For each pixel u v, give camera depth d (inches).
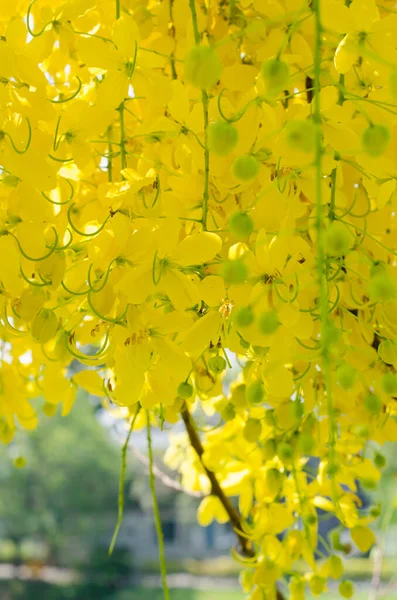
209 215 26.6
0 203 27.1
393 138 25.8
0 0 27.4
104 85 26.3
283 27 28.2
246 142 25.3
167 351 25.7
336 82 26.5
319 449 32.1
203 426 39.2
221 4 29.6
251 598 34.2
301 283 25.1
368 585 259.1
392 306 25.8
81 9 27.0
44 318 27.1
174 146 27.6
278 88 22.3
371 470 33.9
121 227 25.0
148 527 388.5
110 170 29.2
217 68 21.7
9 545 353.1
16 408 33.6
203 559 386.0
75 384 32.2
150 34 29.6
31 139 25.6
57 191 28.2
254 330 24.2
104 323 27.0
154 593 327.9
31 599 326.6
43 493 341.7
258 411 33.8
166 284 24.9
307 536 33.3
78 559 351.9
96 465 331.0
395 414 31.9
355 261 25.7
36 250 25.9
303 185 25.9
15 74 25.6
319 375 30.5
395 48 25.0
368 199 26.7
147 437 30.4
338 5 24.8
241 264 22.5
